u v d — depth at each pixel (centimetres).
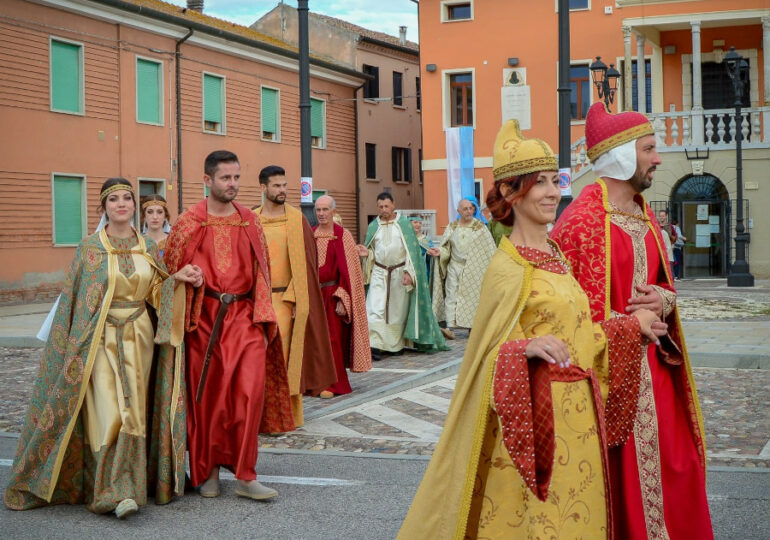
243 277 627
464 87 3653
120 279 588
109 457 574
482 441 334
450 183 3609
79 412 589
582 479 337
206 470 605
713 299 2136
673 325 421
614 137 423
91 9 2719
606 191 427
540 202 352
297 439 774
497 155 360
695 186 3011
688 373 419
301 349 810
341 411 895
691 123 3005
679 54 3397
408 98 4641
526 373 322
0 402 970
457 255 1448
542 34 3522
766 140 2927
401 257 1269
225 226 632
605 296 409
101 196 601
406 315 1275
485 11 3588
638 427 403
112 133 2827
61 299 588
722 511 548
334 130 4050
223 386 604
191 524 548
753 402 881
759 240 2947
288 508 577
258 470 673
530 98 3544
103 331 588
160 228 906
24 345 1547
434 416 864
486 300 348
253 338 621
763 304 1978
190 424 608
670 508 407
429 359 1244
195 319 611
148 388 611
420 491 354
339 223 1059
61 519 564
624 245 420
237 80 3394
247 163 3456
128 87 2883
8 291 2498
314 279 853
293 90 3734
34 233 2575
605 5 3434
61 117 2658
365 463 690
